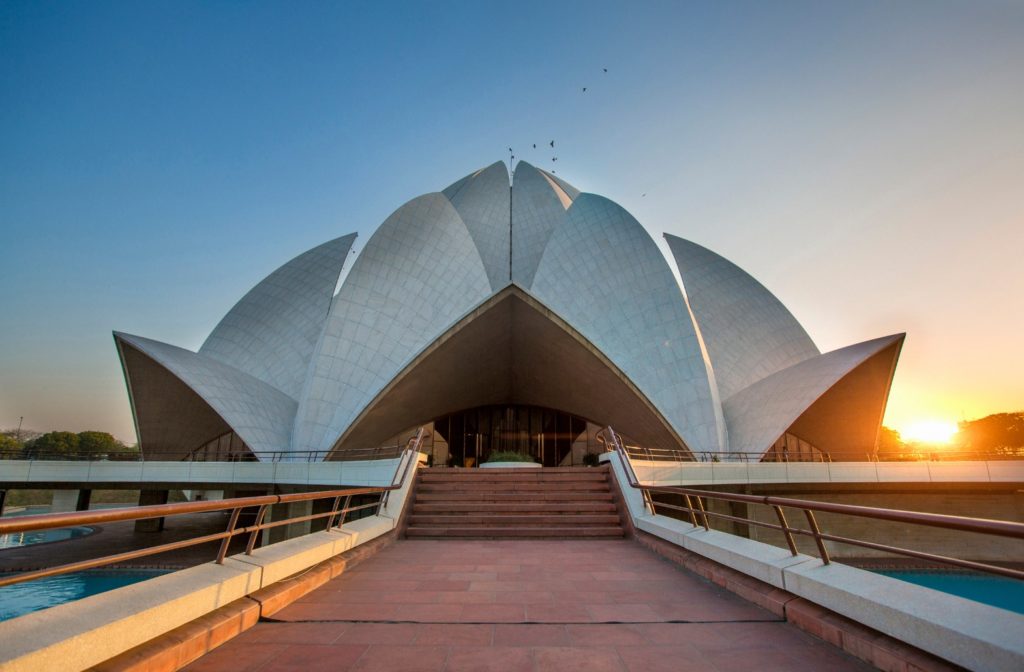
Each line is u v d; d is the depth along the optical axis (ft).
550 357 92.07
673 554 28.96
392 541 36.17
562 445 110.32
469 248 93.35
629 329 89.40
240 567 18.15
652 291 90.07
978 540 70.59
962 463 68.85
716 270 110.11
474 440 109.91
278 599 19.20
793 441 102.68
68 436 220.64
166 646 13.23
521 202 112.57
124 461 69.72
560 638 16.25
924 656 12.48
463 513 42.22
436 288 90.27
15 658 9.94
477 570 26.81
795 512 70.13
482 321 83.46
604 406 96.53
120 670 11.68
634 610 19.27
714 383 87.20
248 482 67.26
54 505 101.81
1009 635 11.17
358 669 13.76
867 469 68.03
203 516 117.70
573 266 94.43
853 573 16.34
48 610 11.84
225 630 15.69
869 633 14.17
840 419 99.09
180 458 97.30
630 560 29.63
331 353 83.97
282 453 78.48
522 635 16.53
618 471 44.29
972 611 12.36
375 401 81.76
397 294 88.53
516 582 24.06
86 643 11.35
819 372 84.79
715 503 63.57
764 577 19.66
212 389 79.41
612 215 95.86
